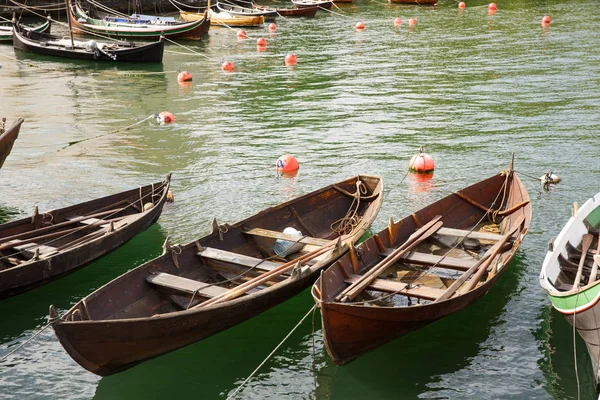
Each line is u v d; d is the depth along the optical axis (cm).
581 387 1106
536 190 1931
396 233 1451
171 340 1116
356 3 7106
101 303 1144
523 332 1257
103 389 1159
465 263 1312
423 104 2964
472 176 2075
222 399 1134
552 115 2708
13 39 4531
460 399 1095
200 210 1861
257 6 6594
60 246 1530
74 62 4200
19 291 1354
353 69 3788
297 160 2270
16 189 2031
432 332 1266
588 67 3612
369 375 1166
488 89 3197
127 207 1706
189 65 4069
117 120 2831
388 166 2188
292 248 1454
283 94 3244
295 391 1139
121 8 6225
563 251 1335
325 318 1049
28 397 1130
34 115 2927
